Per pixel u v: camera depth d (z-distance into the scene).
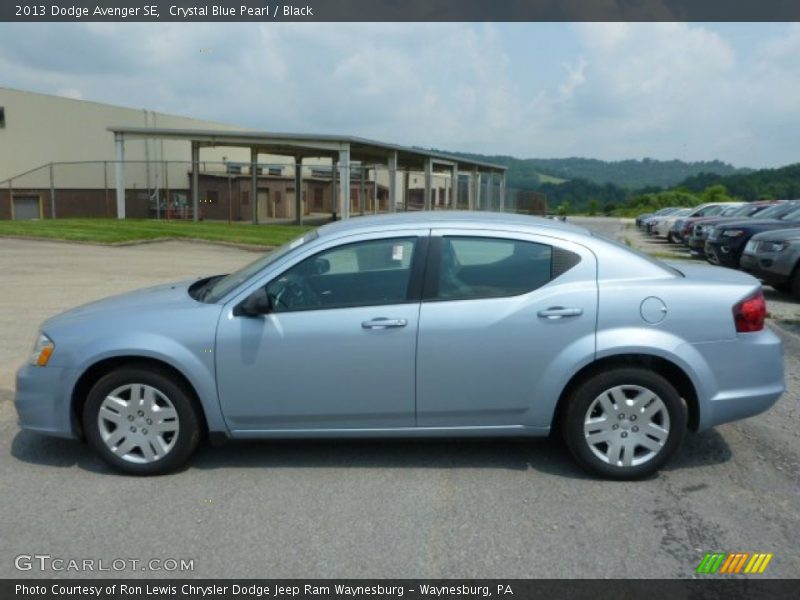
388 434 4.15
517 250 4.12
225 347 4.03
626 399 4.02
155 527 3.53
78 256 15.81
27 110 30.25
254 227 24.92
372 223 4.29
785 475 4.13
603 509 3.70
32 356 4.27
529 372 4.01
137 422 4.14
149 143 35.75
